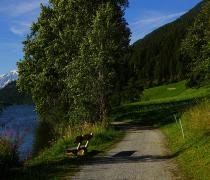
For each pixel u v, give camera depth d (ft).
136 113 211.00
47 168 67.51
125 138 114.42
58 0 162.20
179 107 189.67
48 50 156.25
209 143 72.38
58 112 160.56
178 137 98.63
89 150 89.86
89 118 138.72
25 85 169.07
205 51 149.48
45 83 159.33
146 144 98.53
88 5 155.02
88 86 138.21
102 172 63.67
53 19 160.66
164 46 605.31
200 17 161.79
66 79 140.77
